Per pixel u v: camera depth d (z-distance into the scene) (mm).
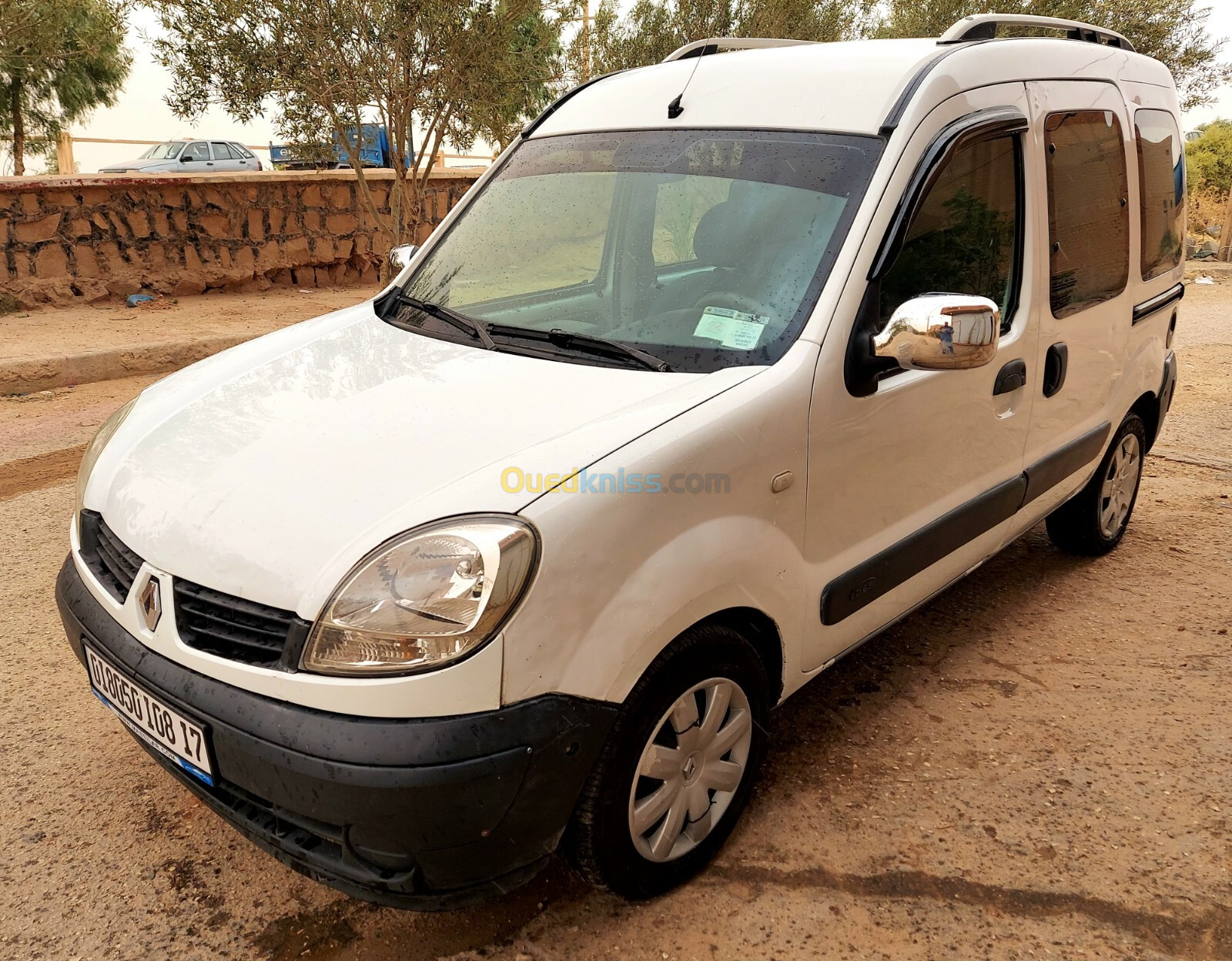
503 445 2105
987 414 3025
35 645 3539
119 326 8945
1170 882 2441
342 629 1846
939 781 2840
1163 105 4223
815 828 2637
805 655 2580
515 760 1846
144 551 2145
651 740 2162
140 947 2244
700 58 3242
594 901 2385
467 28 8508
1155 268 4141
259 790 1918
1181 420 6691
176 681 2018
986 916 2336
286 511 2033
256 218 11281
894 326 2330
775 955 2225
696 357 2469
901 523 2779
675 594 2070
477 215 3312
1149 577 4230
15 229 9555
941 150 2631
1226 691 3307
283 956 2227
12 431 6086
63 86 14258
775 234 2590
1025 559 4449
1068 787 2811
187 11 7902
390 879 1897
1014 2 12578
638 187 2904
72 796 2752
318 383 2580
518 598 1854
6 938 2260
